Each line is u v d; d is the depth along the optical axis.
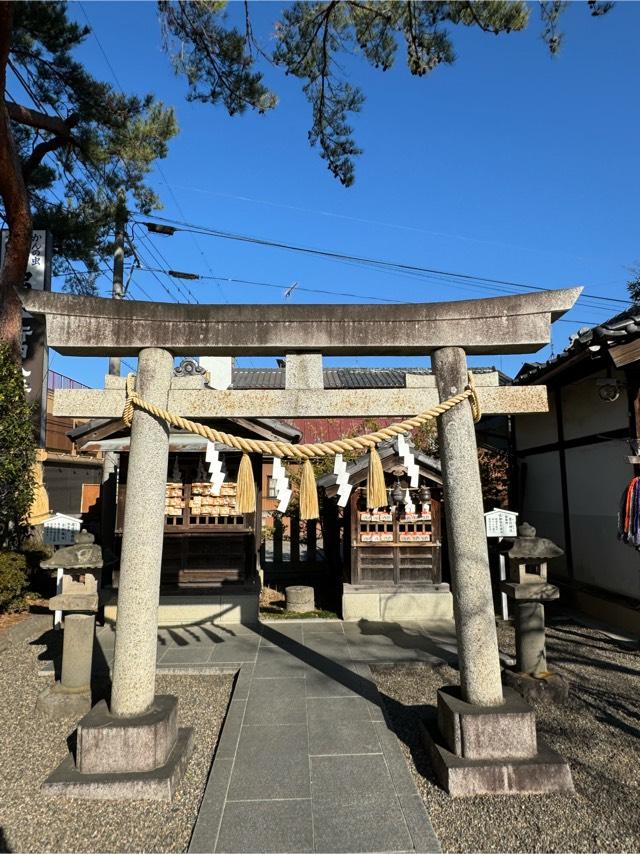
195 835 3.19
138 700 3.93
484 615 4.02
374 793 3.62
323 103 10.23
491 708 3.87
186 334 4.28
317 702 5.21
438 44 8.42
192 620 8.28
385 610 8.46
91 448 8.34
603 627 7.83
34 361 11.13
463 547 4.09
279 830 3.24
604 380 7.61
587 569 9.01
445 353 4.38
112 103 10.94
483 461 13.19
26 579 9.09
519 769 3.65
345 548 9.14
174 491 8.59
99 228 12.44
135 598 3.96
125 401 4.19
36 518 10.35
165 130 11.00
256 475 8.88
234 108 10.05
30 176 11.62
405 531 8.71
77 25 10.48
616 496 8.22
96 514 11.36
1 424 7.78
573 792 3.64
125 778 3.63
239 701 5.23
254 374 25.03
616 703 5.20
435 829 3.29
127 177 11.68
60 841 3.22
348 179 10.84
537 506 10.95
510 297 4.32
